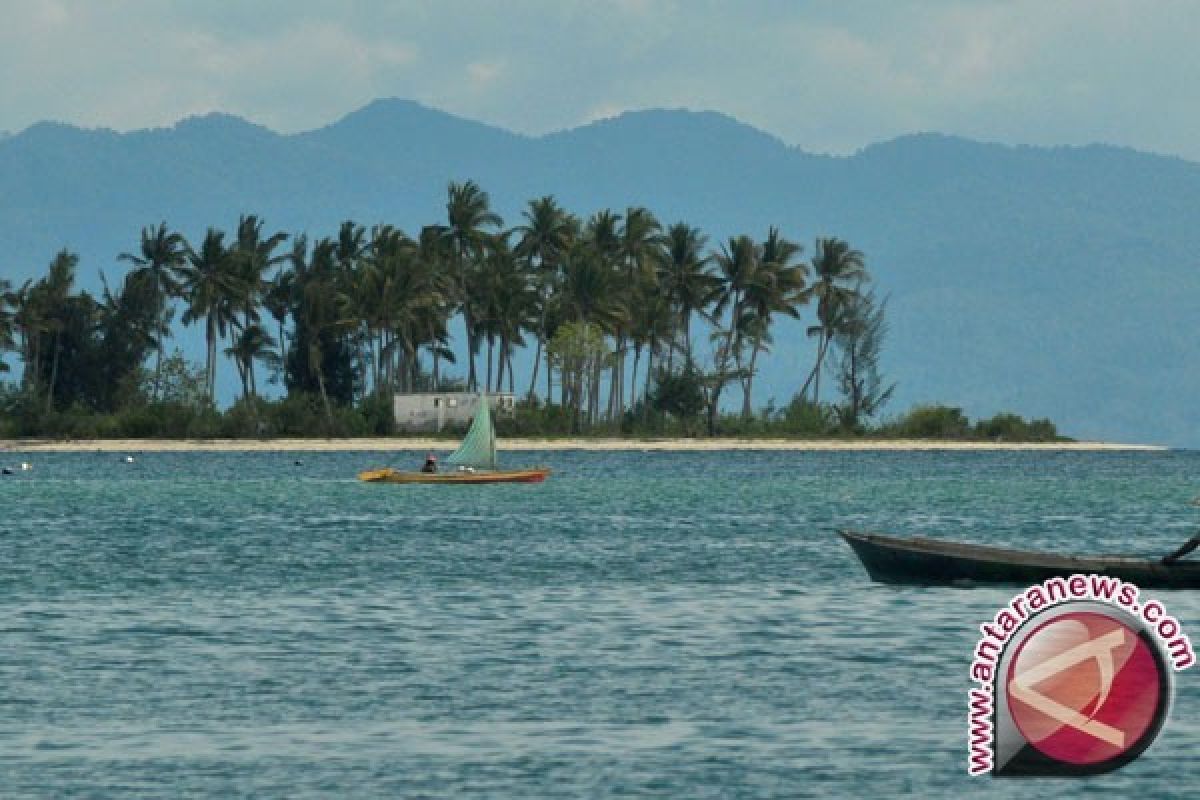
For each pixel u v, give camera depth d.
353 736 148.25
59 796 131.00
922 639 194.75
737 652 187.50
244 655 186.62
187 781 134.88
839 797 130.62
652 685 169.00
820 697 163.00
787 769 137.88
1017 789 132.50
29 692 165.75
